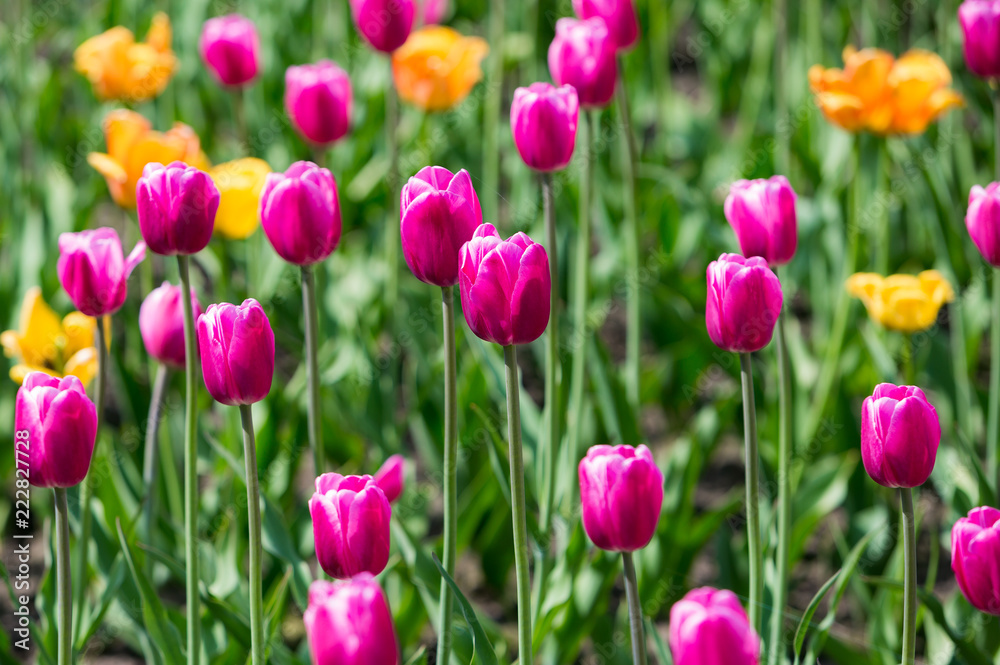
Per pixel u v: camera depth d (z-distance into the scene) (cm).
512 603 383
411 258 198
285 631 359
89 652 364
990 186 246
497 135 548
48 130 567
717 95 657
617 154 525
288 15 687
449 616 228
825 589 233
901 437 191
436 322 436
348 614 145
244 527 339
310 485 439
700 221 477
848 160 502
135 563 252
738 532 404
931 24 676
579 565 296
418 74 432
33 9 689
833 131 566
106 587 278
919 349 430
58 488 201
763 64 604
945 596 371
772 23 611
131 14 679
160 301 267
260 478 363
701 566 405
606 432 371
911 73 363
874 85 368
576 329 357
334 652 146
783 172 509
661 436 482
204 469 389
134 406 395
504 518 370
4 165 546
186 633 292
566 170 472
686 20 850
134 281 470
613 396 348
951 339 479
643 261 477
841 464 365
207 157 607
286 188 219
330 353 424
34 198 517
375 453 400
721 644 147
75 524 307
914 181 470
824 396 399
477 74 439
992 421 344
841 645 302
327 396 408
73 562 300
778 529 284
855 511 394
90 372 270
